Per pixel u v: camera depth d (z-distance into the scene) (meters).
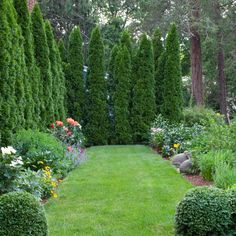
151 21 18.11
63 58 13.52
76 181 6.69
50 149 7.08
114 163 8.77
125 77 13.33
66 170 7.37
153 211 4.82
